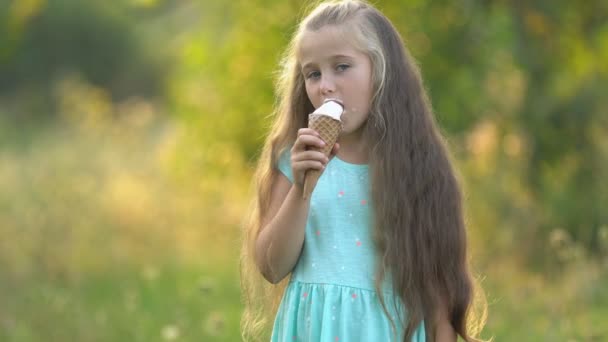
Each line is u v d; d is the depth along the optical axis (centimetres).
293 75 596
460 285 568
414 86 580
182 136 2180
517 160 1655
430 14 1684
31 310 1146
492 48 1698
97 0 5153
